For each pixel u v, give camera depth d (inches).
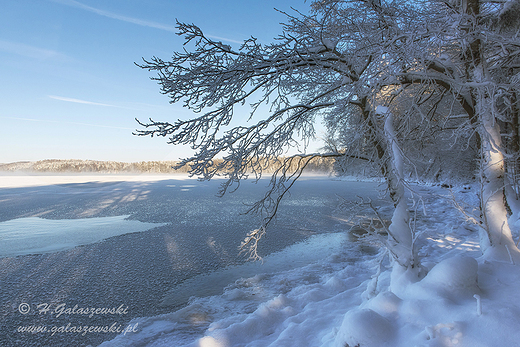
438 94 228.8
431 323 87.6
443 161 592.1
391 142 131.4
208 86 164.4
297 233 346.3
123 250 284.4
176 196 784.9
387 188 145.2
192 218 453.1
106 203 647.1
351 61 169.0
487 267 121.4
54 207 588.4
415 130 207.0
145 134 150.9
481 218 143.9
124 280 207.9
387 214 424.2
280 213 478.0
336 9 162.9
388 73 130.6
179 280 207.3
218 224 406.6
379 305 101.7
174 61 159.6
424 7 183.8
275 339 116.4
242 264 241.1
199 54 159.3
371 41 155.0
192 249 286.4
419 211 407.2
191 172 163.5
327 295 160.4
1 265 242.5
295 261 245.1
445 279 102.2
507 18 182.7
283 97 196.9
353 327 87.1
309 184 1088.8
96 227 392.2
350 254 254.5
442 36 132.4
